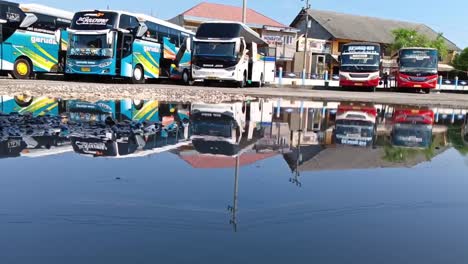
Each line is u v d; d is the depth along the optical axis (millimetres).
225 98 12312
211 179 2783
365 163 3658
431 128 6934
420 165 3641
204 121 6539
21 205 2094
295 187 2648
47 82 16406
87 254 1514
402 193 2598
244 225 1884
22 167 3004
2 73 18562
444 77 53875
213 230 1805
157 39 22188
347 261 1521
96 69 18531
